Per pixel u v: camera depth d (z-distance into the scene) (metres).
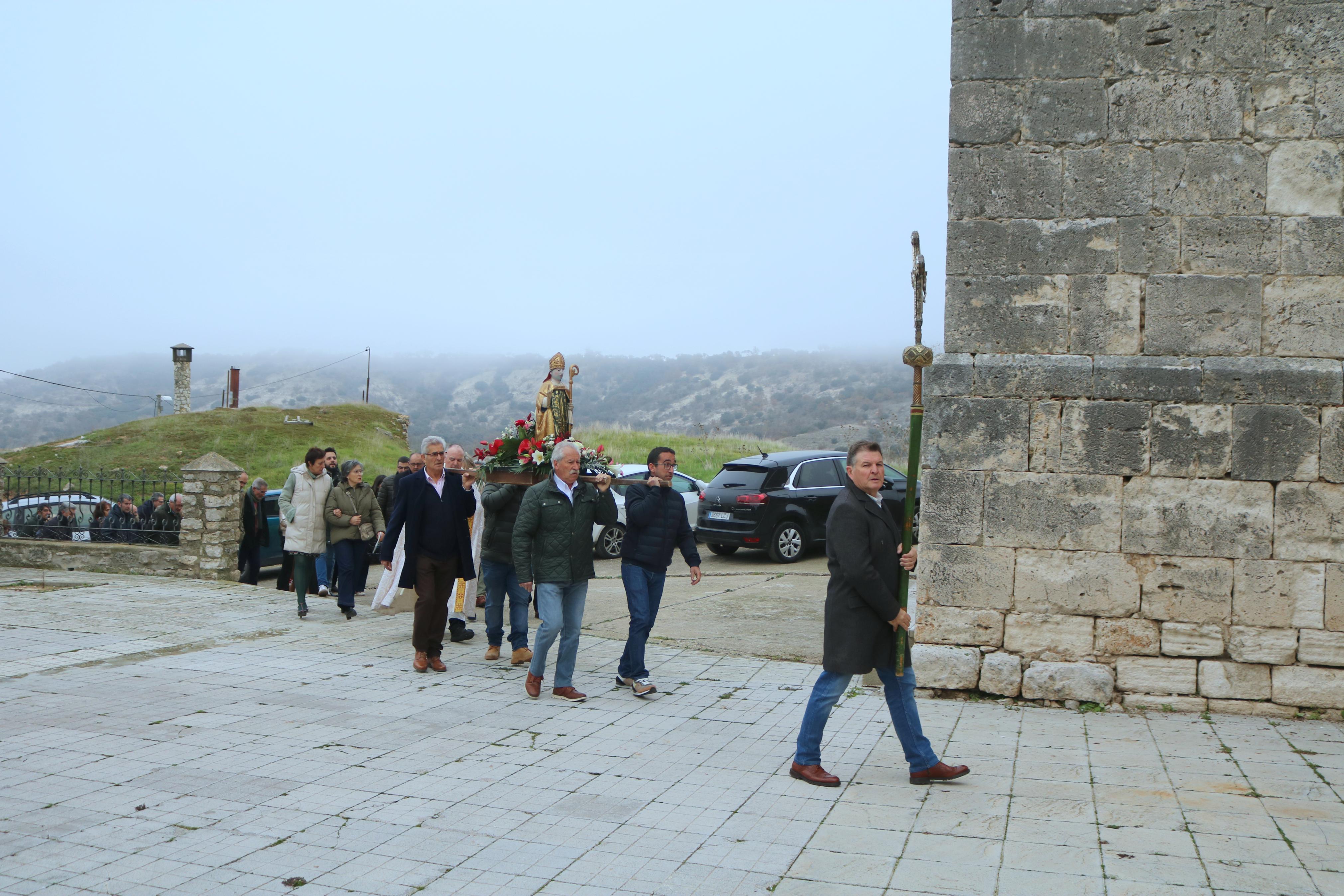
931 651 7.05
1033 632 6.91
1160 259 6.80
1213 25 6.72
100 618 10.05
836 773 5.34
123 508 14.38
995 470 6.98
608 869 4.05
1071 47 6.91
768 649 8.97
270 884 3.89
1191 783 5.12
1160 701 6.71
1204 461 6.65
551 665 8.30
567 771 5.37
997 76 7.01
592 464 9.04
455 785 5.12
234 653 8.49
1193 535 6.66
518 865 4.09
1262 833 4.38
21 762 5.43
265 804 4.82
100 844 4.29
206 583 12.89
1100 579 6.81
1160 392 6.71
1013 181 7.00
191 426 30.20
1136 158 6.83
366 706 6.79
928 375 7.07
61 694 6.97
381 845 4.30
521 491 8.41
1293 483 6.52
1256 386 6.58
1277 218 6.65
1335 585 6.45
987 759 5.59
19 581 12.91
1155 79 6.80
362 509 10.61
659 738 6.05
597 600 12.05
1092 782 5.15
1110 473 6.79
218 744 5.80
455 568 8.17
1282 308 6.64
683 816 4.68
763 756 5.67
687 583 13.31
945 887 3.84
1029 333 6.99
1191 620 6.67
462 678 7.74
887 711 6.72
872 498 5.08
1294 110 6.63
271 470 26.61
